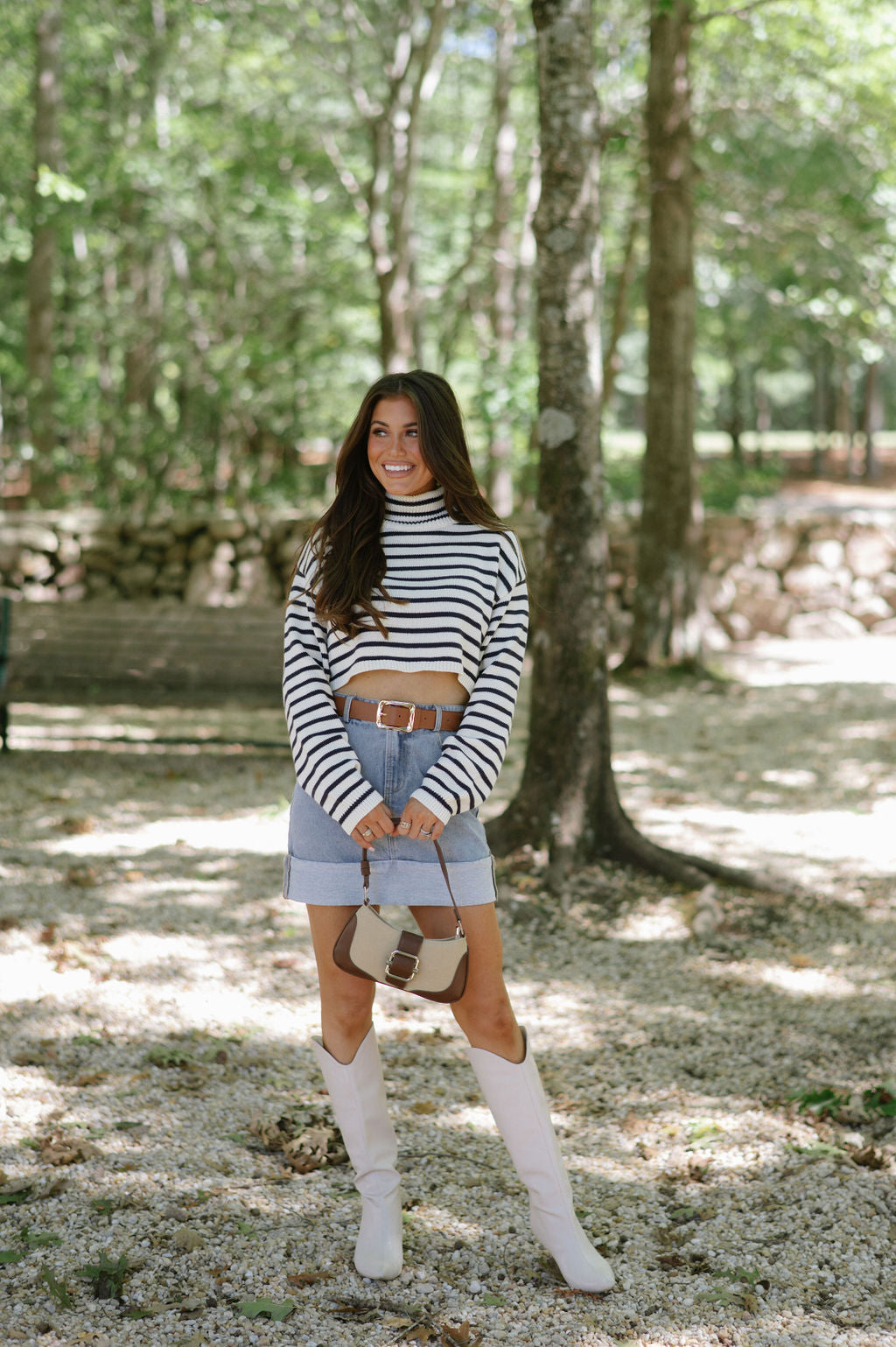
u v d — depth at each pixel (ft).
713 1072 10.34
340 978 7.23
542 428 15.07
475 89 55.67
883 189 39.04
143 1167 8.62
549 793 15.40
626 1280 7.37
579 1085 10.09
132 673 22.75
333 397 53.78
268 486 51.34
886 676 31.42
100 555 33.86
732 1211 8.16
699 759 22.76
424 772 6.96
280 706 21.74
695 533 31.50
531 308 50.26
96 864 15.88
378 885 7.01
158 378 58.70
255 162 44.98
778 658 34.37
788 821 18.42
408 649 6.93
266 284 52.06
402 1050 10.71
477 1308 7.07
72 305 57.88
